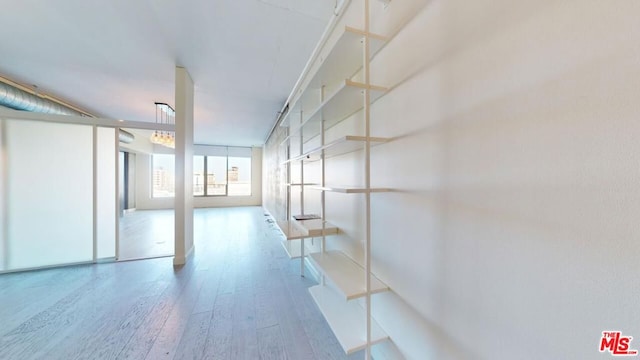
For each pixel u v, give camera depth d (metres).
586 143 0.57
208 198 9.52
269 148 7.52
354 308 1.65
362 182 1.67
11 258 2.93
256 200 10.07
